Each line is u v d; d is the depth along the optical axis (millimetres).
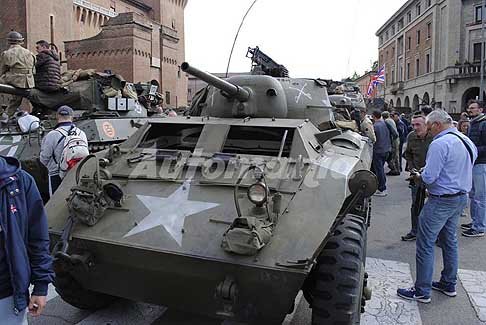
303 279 3352
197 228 3834
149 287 4051
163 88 34250
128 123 9414
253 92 6195
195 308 4027
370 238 7785
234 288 3500
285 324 4660
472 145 5152
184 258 3611
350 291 3658
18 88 8852
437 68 49906
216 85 5461
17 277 2703
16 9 27844
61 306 5090
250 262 3443
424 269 5176
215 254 3559
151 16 40688
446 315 4926
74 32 32938
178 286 3881
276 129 5051
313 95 7176
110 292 4320
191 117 5699
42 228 2916
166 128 5629
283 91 6438
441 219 5070
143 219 4035
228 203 4031
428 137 7473
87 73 9883
